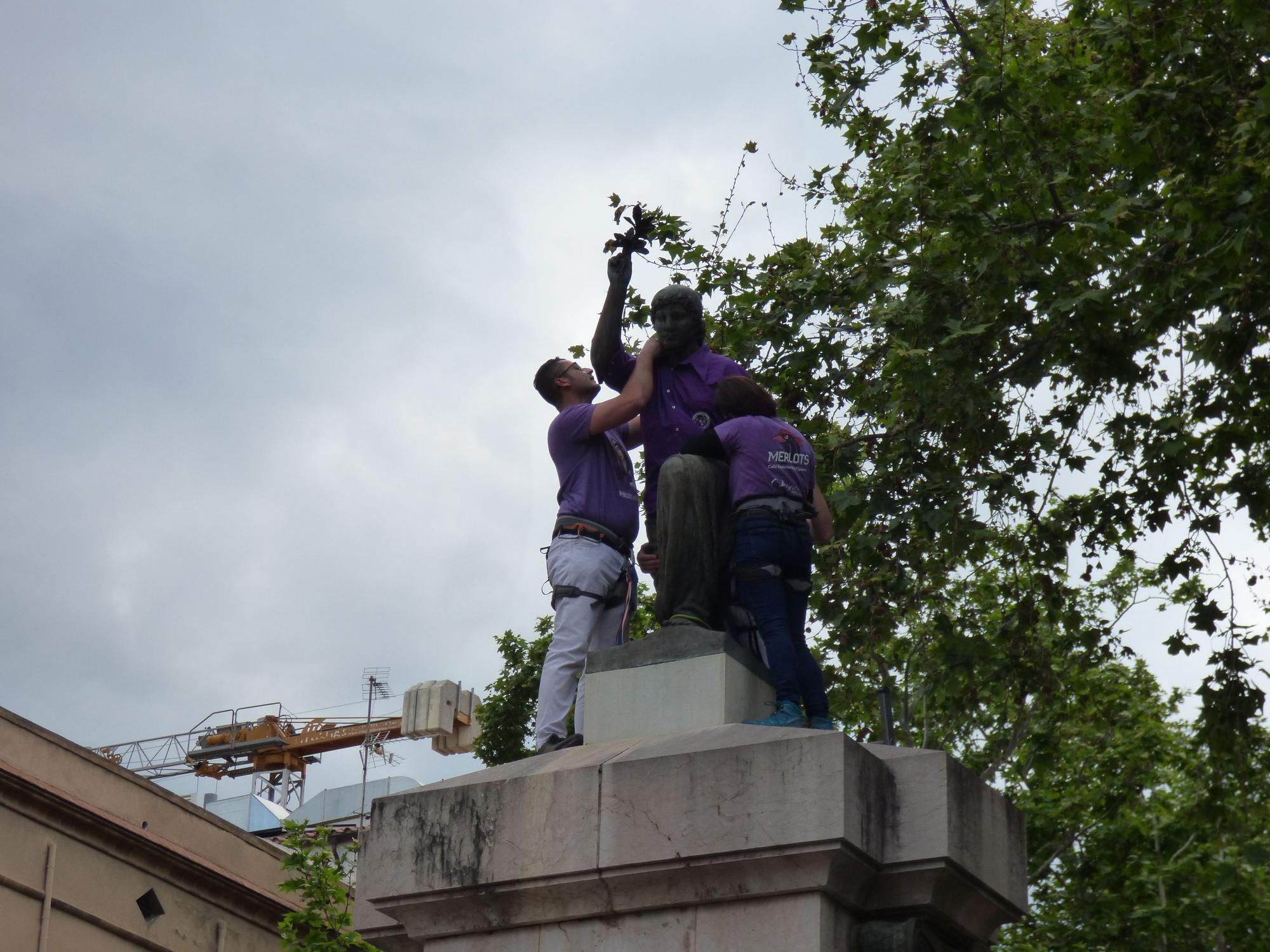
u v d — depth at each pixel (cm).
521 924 620
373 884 643
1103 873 1955
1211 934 1906
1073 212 1321
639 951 597
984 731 1878
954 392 1342
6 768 1962
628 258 757
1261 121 1178
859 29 1397
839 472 1401
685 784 603
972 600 1612
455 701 3284
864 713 1680
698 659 662
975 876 604
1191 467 1347
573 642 734
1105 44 1296
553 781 625
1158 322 1270
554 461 771
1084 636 1448
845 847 577
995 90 1288
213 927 2209
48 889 1989
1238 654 1341
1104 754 1959
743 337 1434
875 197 1363
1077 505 1410
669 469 700
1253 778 1443
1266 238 1155
